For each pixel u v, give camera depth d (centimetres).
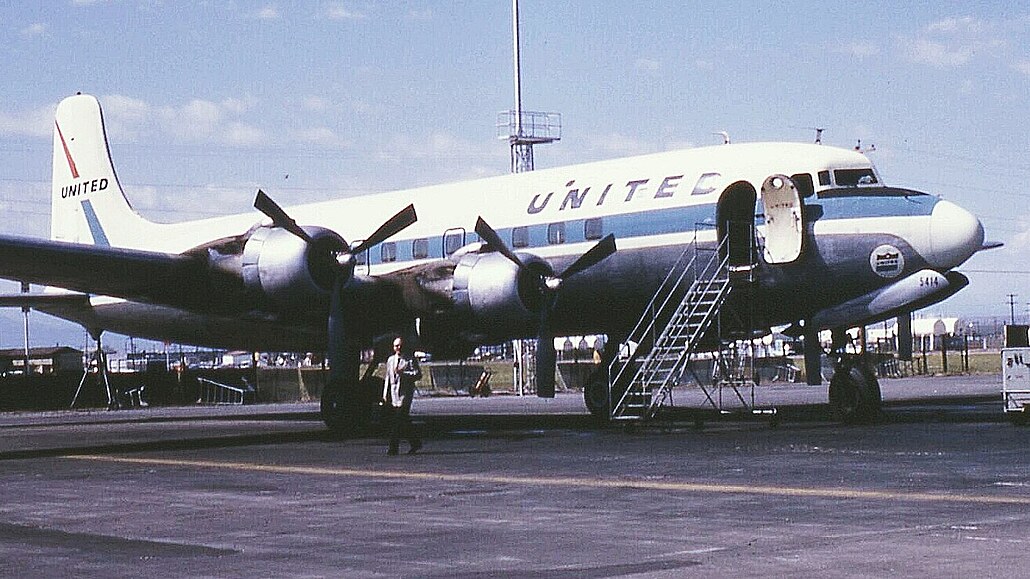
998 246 2494
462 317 2056
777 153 2062
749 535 928
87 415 3669
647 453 1639
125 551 929
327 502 1212
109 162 3123
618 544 907
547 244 2219
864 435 1827
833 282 2000
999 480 1230
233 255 2034
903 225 1953
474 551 894
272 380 4709
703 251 2050
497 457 1658
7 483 1462
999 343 10550
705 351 2205
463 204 2375
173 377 4494
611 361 2334
